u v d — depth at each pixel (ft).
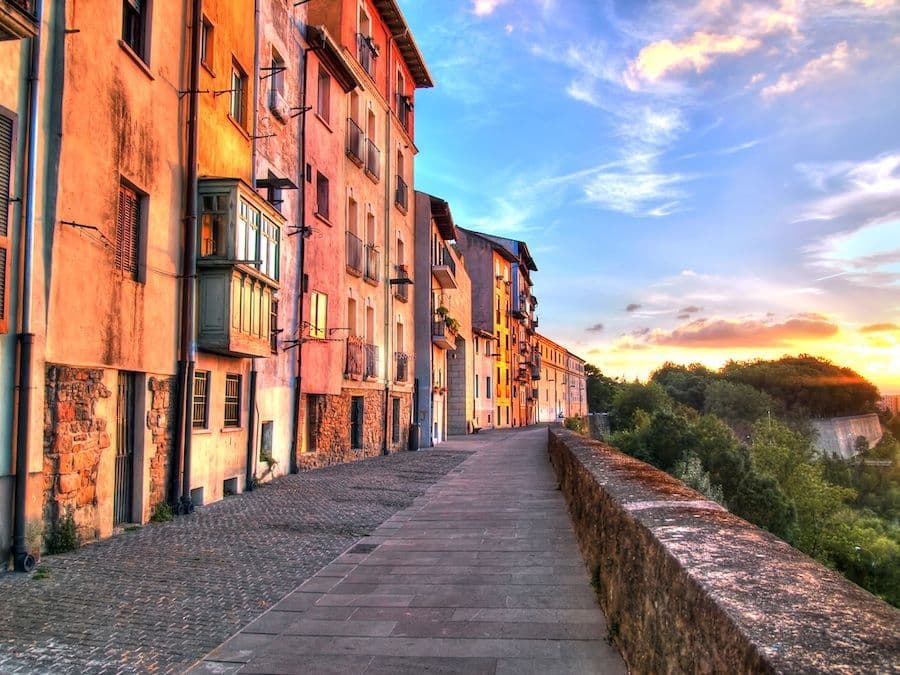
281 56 50.19
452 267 112.47
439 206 101.45
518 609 17.54
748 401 242.58
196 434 35.99
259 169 45.96
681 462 98.53
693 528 10.77
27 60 23.03
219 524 30.89
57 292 24.12
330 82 61.26
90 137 26.21
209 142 37.86
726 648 6.40
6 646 15.17
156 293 31.89
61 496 24.43
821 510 112.88
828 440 256.73
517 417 208.23
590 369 415.23
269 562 23.65
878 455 226.58
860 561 98.58
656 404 207.31
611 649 14.38
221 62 39.75
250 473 43.16
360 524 31.42
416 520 32.45
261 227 40.04
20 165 22.68
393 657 14.39
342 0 63.82
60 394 24.38
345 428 65.77
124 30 30.07
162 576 21.47
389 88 82.53
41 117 23.58
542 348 261.03
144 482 30.68
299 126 53.93
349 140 67.05
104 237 27.22
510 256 191.72
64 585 20.16
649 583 10.65
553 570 21.63
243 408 42.65
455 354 139.33
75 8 25.23
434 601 18.56
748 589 7.23
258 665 14.12
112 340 27.78
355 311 69.10
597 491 18.28
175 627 16.60
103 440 27.20
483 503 37.40
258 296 40.24
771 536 10.21
